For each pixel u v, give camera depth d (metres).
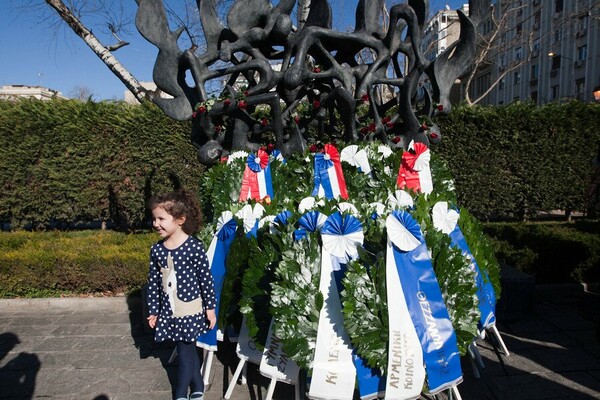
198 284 2.72
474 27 4.14
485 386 3.04
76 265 4.80
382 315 2.29
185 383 2.69
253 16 4.08
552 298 4.82
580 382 3.09
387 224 2.35
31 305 4.68
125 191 8.59
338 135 4.70
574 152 9.08
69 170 8.52
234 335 3.21
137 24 4.03
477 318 2.50
